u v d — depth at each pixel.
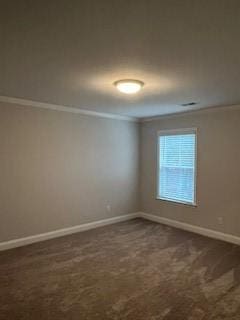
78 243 4.14
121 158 5.45
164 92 3.37
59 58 2.24
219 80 2.82
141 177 5.79
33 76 2.75
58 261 3.45
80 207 4.80
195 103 4.06
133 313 2.32
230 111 4.20
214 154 4.43
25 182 4.07
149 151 5.61
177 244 4.11
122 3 1.41
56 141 4.41
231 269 3.22
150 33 1.78
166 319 2.24
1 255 3.64
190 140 4.82
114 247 3.97
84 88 3.22
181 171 5.00
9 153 3.89
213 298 2.57
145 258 3.56
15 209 3.98
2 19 1.59
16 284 2.84
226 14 1.53
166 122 5.24
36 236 4.22
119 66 2.42
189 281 2.91
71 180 4.64
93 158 4.96
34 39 1.88
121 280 2.93
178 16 1.55
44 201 4.30
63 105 4.35
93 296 2.60
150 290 2.72
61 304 2.46
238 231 4.13
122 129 5.45
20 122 3.98
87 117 4.84
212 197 4.47
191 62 2.31
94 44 1.96
